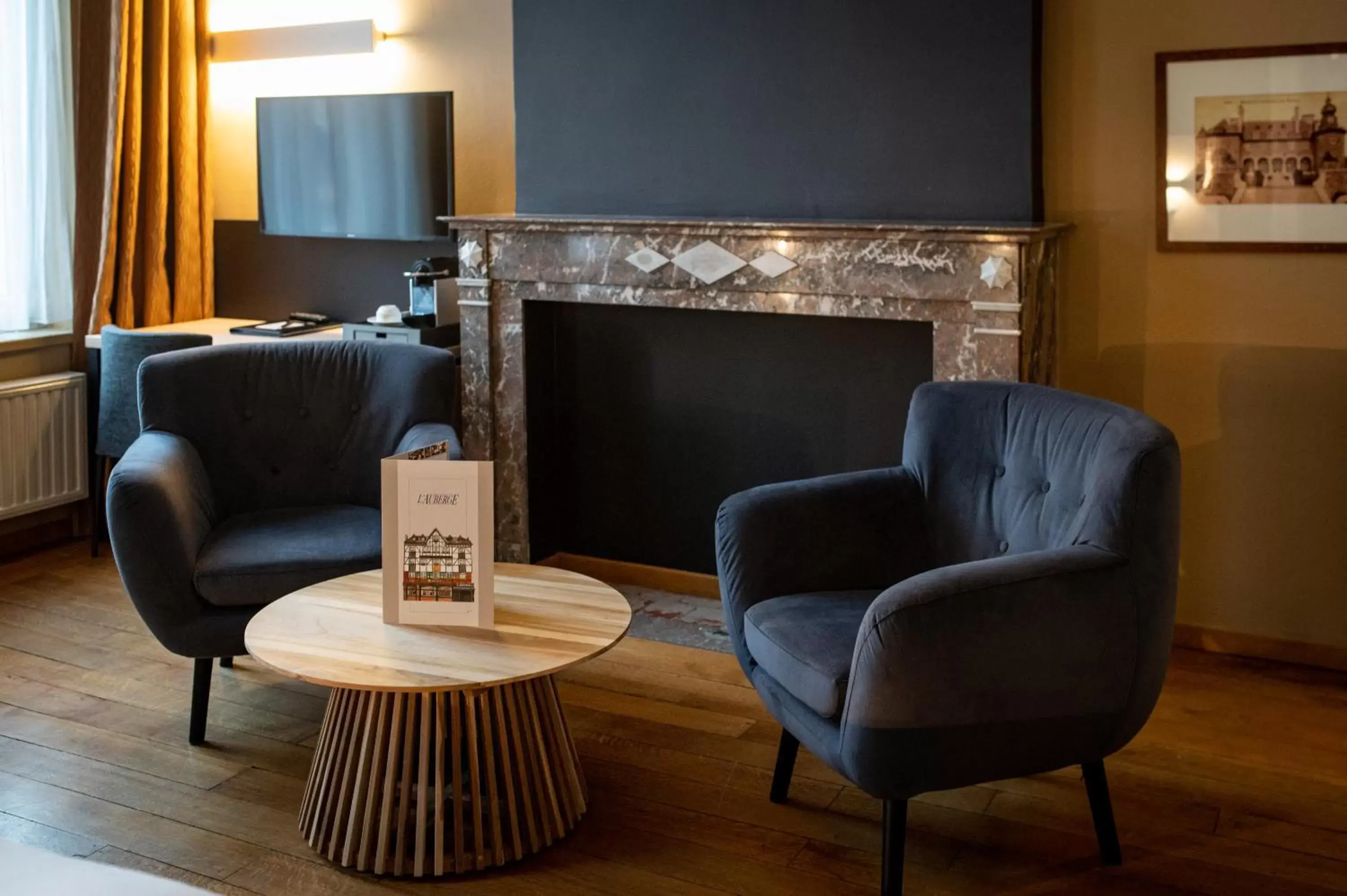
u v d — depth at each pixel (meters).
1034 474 2.83
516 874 2.60
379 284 4.92
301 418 3.66
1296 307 3.48
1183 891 2.54
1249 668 3.62
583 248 4.07
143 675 3.62
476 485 2.61
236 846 2.71
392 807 2.59
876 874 2.60
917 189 3.73
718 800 2.90
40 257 4.87
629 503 4.40
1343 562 3.55
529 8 4.21
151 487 3.02
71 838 2.74
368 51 4.66
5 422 4.54
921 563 3.02
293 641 2.56
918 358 3.83
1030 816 2.83
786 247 3.75
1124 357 3.70
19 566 4.61
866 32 3.71
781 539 2.90
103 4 4.69
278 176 4.88
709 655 3.76
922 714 2.34
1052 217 3.71
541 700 2.67
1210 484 3.66
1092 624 2.41
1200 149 3.50
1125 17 3.53
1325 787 2.95
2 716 3.34
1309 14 3.34
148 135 4.88
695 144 4.02
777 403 4.07
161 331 4.62
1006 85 3.57
